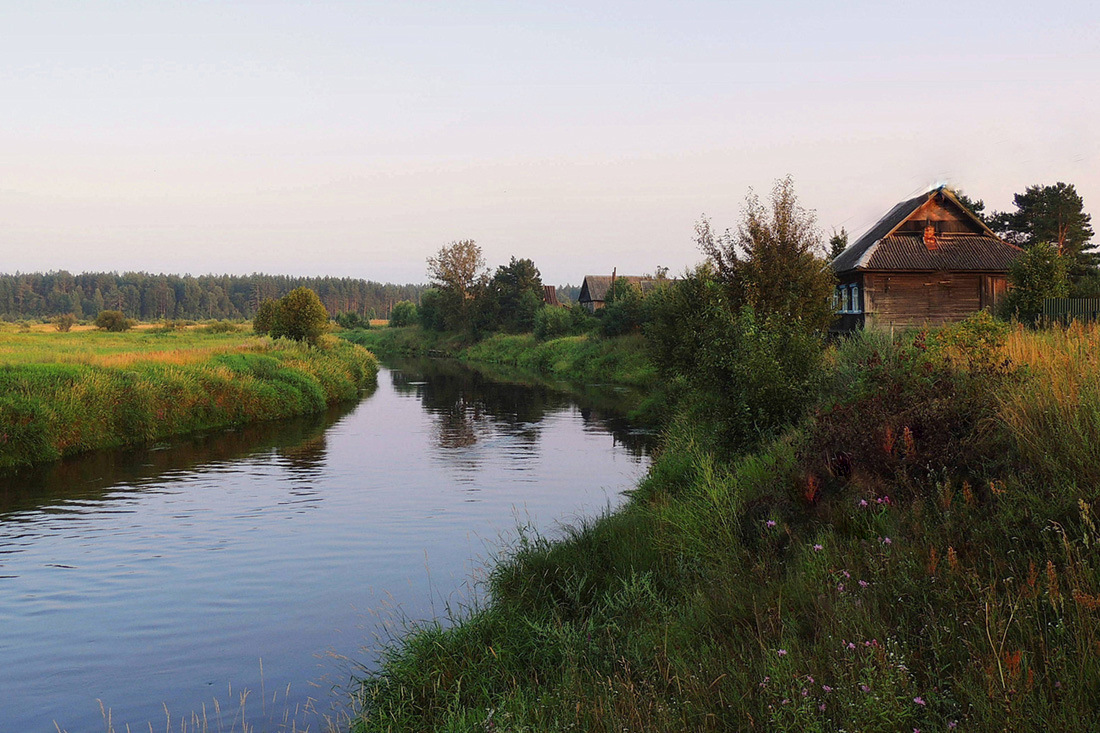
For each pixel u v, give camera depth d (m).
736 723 4.29
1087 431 5.77
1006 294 26.83
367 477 17.23
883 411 7.52
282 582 10.00
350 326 141.00
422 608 8.81
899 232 30.72
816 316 20.64
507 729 5.09
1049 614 4.27
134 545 11.80
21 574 10.45
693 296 22.56
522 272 87.00
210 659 7.67
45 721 6.49
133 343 50.25
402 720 5.84
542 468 18.02
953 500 6.04
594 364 48.84
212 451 21.08
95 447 21.11
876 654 4.05
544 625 7.14
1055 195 48.84
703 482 9.78
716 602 6.15
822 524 6.79
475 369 60.41
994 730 3.47
